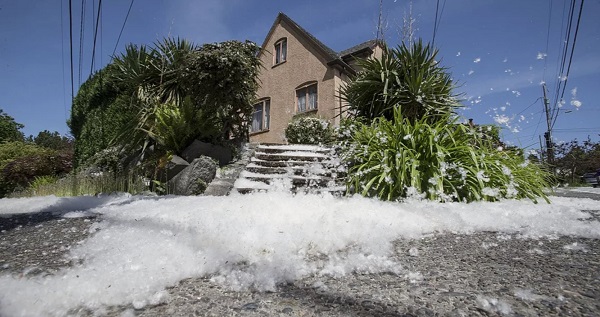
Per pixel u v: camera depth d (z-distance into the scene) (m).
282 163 4.67
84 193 4.07
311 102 10.70
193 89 4.89
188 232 1.64
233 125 5.50
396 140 3.07
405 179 2.74
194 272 1.21
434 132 2.93
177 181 3.88
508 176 2.91
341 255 1.42
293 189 3.66
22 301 0.94
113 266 1.21
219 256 1.35
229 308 0.95
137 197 3.39
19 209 3.02
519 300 0.93
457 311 0.88
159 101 5.28
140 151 4.89
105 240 1.57
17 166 7.15
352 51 11.35
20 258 1.39
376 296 1.00
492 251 1.42
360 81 5.08
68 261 1.33
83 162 6.74
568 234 1.67
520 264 1.23
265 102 11.98
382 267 1.26
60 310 0.92
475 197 2.70
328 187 3.64
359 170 3.08
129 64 5.71
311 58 10.80
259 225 1.75
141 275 1.13
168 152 4.30
